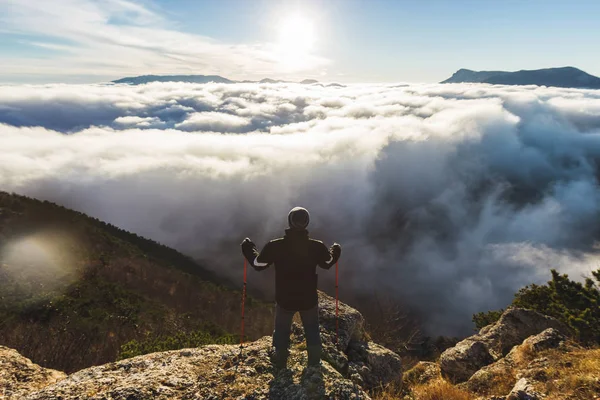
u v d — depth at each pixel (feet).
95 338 60.70
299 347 16.55
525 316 33.06
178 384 13.82
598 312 42.75
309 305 13.58
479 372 24.14
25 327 55.98
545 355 22.48
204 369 14.94
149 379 14.08
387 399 19.63
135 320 80.74
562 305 48.96
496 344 30.30
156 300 118.11
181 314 106.63
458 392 20.29
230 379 14.10
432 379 28.89
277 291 13.69
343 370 19.22
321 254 13.57
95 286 97.25
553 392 15.83
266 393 13.16
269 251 13.33
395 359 24.09
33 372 17.60
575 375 16.30
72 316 70.69
